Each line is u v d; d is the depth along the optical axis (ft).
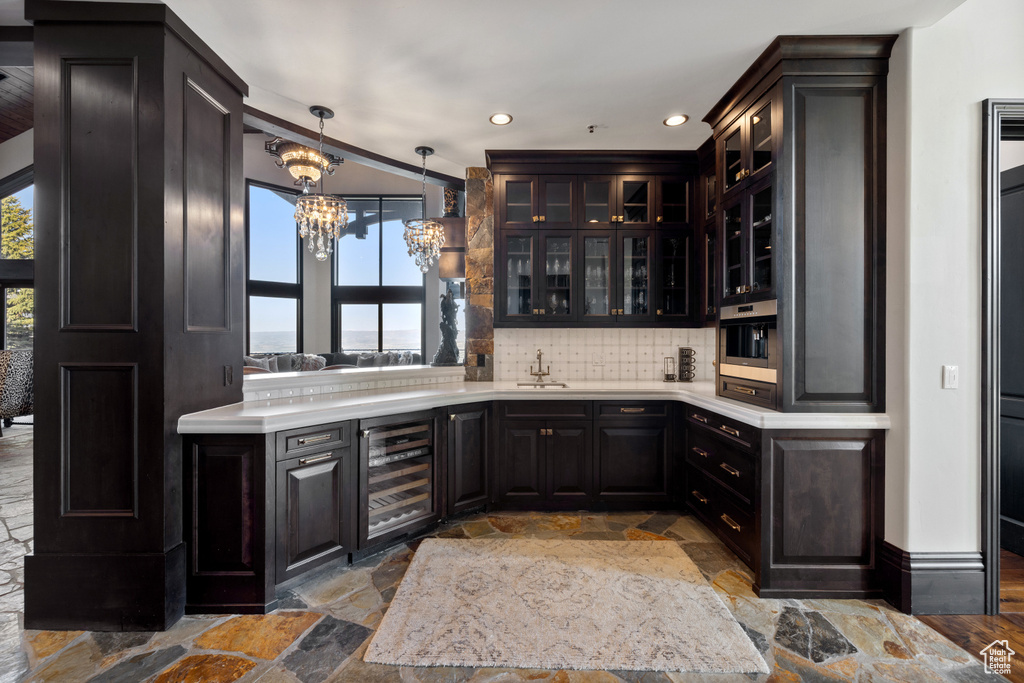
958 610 6.38
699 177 11.28
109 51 6.04
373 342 29.73
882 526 6.79
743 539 7.50
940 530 6.46
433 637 5.76
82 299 6.10
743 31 6.68
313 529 7.15
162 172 6.09
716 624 6.05
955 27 6.44
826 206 6.85
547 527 9.42
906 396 6.47
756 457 7.00
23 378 17.16
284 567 6.74
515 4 6.12
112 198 6.08
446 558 7.97
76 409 6.11
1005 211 8.22
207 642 5.80
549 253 11.43
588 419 10.23
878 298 6.79
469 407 9.82
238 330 7.77
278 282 27.66
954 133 6.44
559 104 8.87
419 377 11.14
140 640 5.84
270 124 9.32
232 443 6.48
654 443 10.26
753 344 8.09
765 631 6.00
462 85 8.17
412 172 12.32
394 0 6.01
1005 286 8.24
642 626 6.00
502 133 10.16
